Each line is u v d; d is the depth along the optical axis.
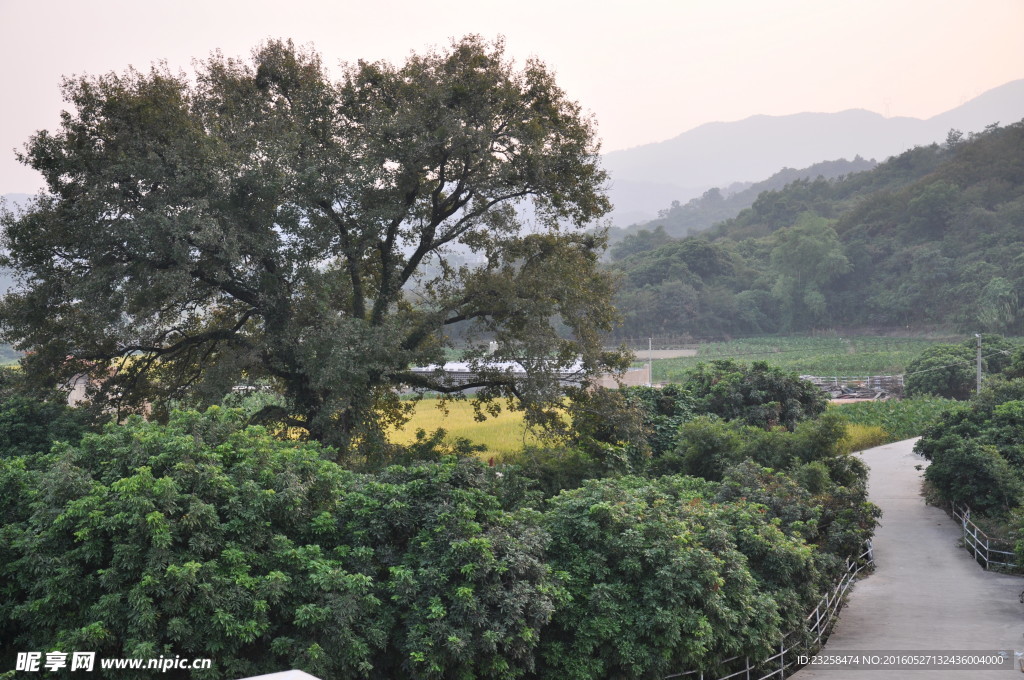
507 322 25.28
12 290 22.91
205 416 13.74
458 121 22.95
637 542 13.31
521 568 12.11
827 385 76.56
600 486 14.65
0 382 24.25
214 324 26.81
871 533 23.45
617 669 13.09
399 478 13.61
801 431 27.45
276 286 22.48
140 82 22.08
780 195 192.38
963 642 17.23
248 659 10.74
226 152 21.11
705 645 13.57
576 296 25.09
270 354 23.52
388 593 11.91
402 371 25.50
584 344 24.75
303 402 24.23
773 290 137.12
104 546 10.75
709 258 142.38
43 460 13.12
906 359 98.06
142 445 11.99
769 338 131.38
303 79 24.72
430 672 11.25
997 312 112.06
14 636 11.38
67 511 10.64
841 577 20.83
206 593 10.27
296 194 21.66
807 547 17.09
